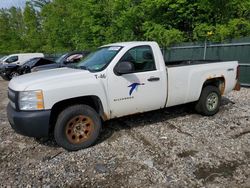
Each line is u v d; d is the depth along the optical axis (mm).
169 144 4789
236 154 4340
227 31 12531
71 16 25578
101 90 4746
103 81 4781
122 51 5027
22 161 4340
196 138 5031
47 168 4082
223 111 6789
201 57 11891
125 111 5121
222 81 6543
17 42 46281
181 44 12797
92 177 3797
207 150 4508
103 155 4445
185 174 3789
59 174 3902
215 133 5262
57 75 4609
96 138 4801
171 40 13562
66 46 31469
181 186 3504
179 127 5652
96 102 4824
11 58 21891
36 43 42719
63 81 4469
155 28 14664
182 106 6828
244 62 10188
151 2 14867
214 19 14539
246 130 5391
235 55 10469
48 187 3588
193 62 6688
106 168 4016
